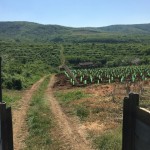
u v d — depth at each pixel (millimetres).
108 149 12039
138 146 6496
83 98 25500
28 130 15891
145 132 6164
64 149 12742
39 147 13086
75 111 19969
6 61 69625
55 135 14656
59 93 31641
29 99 28219
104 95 26375
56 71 81250
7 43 130750
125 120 6805
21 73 50906
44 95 31500
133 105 6688
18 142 13977
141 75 46531
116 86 32469
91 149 12492
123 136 6855
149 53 114688
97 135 14094
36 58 101125
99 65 97562
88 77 46406
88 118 17906
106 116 18109
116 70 61250
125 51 119438
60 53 112750
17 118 18953
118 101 22828
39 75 63344
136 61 96312
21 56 101625
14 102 25594
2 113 7137
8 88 37031
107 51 120688
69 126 16312
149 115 5969
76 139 13875
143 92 26734
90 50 121375
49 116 18891
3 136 7168
